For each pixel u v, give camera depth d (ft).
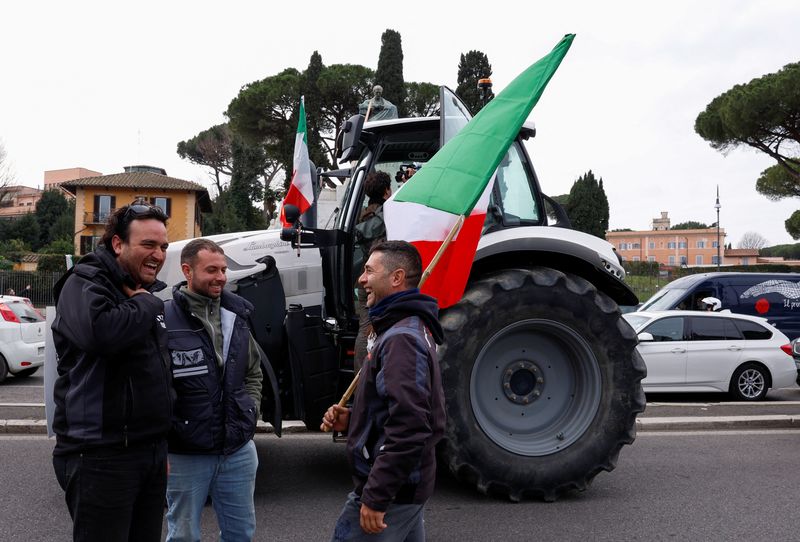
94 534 8.20
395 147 20.24
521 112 12.44
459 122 18.24
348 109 112.27
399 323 8.83
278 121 118.93
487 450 16.52
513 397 17.51
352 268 18.57
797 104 87.45
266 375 16.14
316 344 17.60
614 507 16.51
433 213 12.91
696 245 309.63
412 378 8.32
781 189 110.73
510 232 17.80
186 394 10.27
